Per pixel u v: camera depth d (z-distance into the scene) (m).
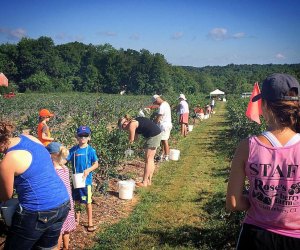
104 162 8.77
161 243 5.59
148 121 8.55
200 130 20.89
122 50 111.44
